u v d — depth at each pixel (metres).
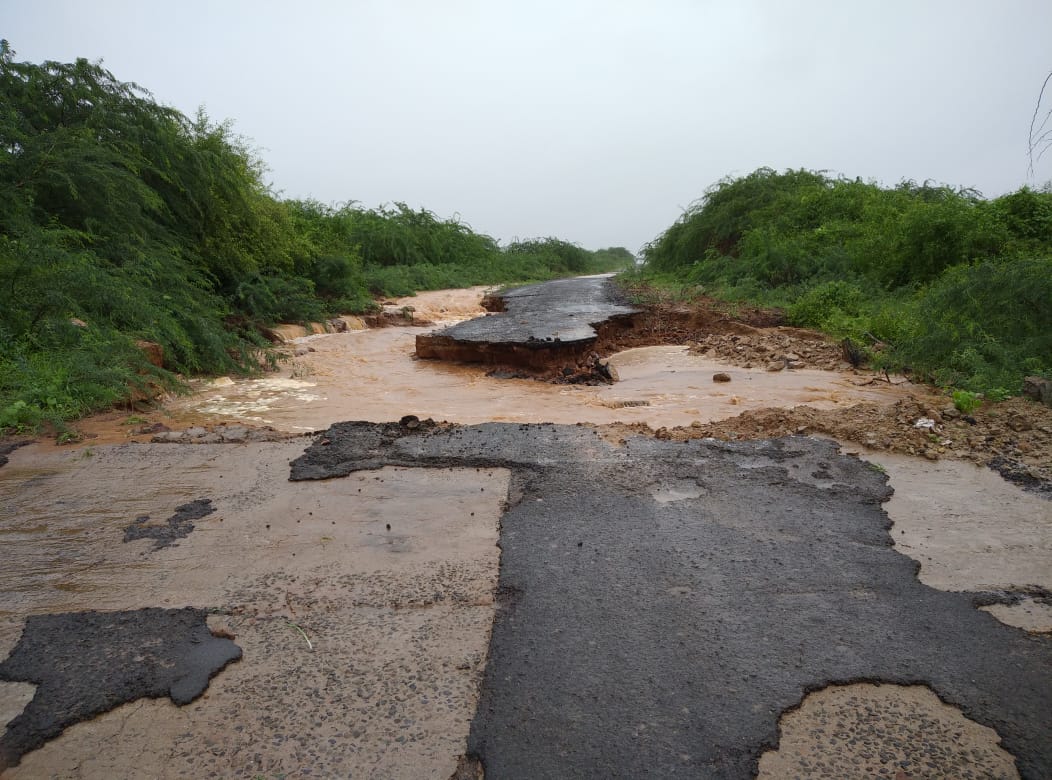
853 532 3.35
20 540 3.38
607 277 30.66
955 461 4.39
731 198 22.77
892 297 11.51
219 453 4.76
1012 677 2.26
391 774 1.89
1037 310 7.20
